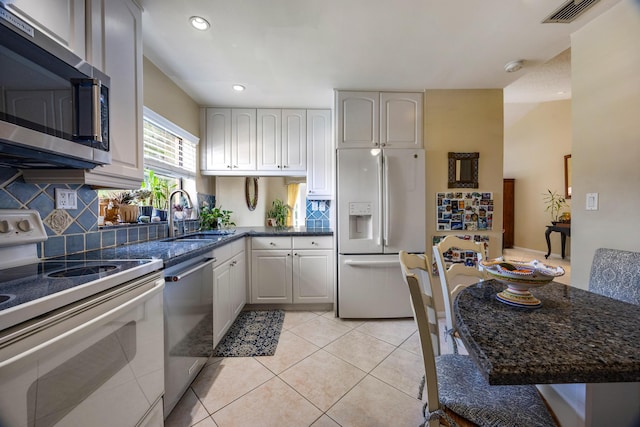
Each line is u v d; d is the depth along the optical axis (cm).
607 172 158
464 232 259
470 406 85
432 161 256
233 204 332
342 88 248
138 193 189
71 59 94
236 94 259
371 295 246
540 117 570
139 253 140
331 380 164
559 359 60
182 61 200
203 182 295
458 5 147
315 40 177
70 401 76
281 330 230
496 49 191
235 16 153
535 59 205
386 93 252
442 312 258
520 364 59
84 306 82
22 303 66
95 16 112
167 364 127
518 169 623
